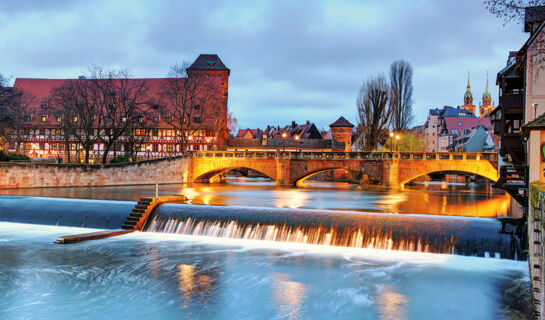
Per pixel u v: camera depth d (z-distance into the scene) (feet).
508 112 88.28
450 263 58.23
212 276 54.24
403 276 53.62
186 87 242.58
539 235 34.94
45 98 294.46
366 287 50.11
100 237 74.23
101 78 221.05
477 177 281.13
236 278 53.42
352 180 284.00
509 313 43.09
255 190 166.71
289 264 58.80
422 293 48.26
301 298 47.14
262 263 59.21
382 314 43.04
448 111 483.10
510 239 59.98
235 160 211.61
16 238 75.00
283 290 49.44
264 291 48.96
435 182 285.02
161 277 53.72
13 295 47.73
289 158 203.62
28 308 44.09
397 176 186.39
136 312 43.27
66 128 217.15
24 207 93.20
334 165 197.26
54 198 98.48
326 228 69.26
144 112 243.60
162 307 44.55
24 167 143.33
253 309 44.16
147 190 149.18
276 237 71.72
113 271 56.18
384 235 65.92
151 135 286.05
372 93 225.76
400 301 46.26
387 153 187.21
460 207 103.45
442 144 474.90
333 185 222.89
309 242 69.36
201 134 286.25
